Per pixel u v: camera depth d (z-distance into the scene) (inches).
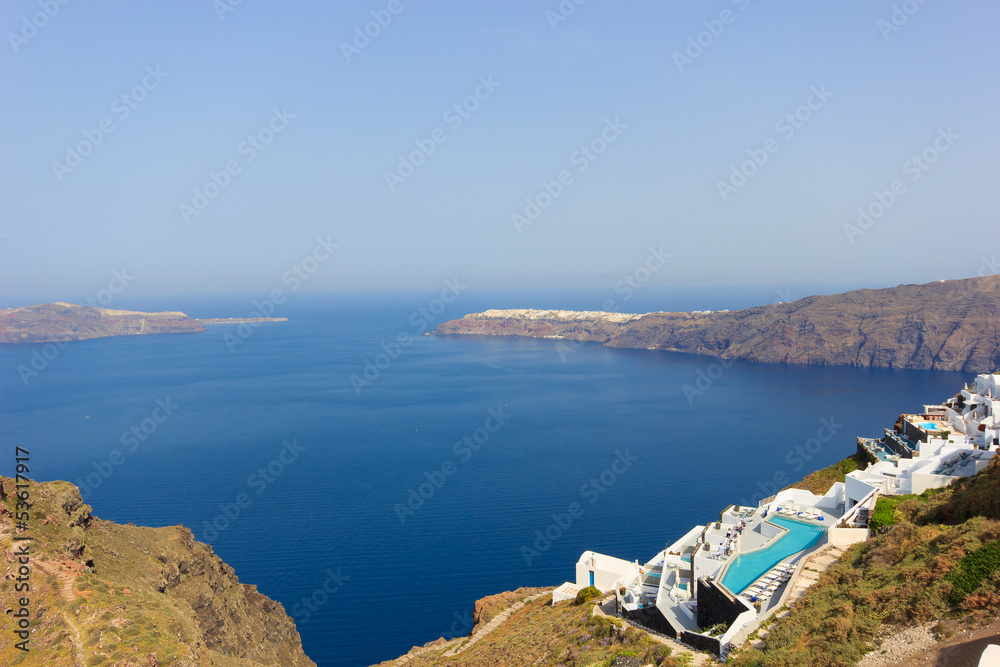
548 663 1542.8
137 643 1424.7
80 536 1841.8
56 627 1419.8
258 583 4279.0
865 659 877.8
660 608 1611.7
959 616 867.4
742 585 1450.5
